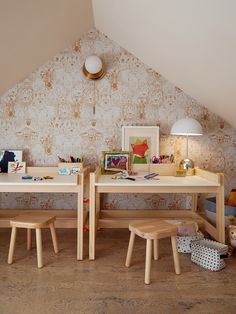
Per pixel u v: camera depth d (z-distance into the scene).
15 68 2.62
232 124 2.94
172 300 1.61
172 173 2.82
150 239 1.80
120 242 2.54
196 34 1.81
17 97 2.92
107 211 2.96
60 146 2.96
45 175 2.62
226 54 1.80
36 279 1.84
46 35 2.45
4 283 1.78
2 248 2.37
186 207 3.04
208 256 2.01
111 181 2.28
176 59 2.35
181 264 2.09
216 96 2.51
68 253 2.27
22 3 1.87
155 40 2.29
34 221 2.04
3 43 2.16
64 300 1.60
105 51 2.93
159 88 2.96
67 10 2.30
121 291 1.70
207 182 2.28
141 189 2.23
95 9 2.53
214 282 1.82
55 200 3.02
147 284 1.78
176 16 1.77
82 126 2.96
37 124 2.94
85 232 2.80
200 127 2.65
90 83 2.94
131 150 2.94
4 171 2.88
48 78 2.92
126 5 2.09
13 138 2.94
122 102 2.96
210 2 1.45
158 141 2.94
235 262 2.12
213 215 2.64
